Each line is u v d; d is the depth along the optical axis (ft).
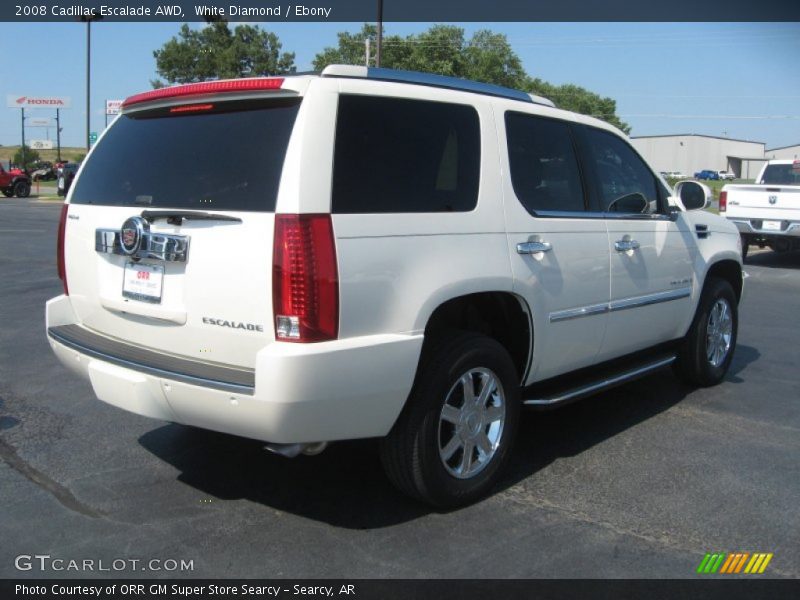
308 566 10.83
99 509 12.53
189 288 11.26
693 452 15.55
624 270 15.90
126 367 11.71
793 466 14.85
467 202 12.58
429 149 12.16
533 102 14.74
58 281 35.78
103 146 13.71
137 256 11.89
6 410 17.40
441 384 12.00
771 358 24.00
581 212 15.08
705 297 19.39
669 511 12.76
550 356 14.32
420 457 11.90
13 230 61.31
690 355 19.53
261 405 10.28
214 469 14.23
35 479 13.66
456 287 12.01
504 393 13.25
